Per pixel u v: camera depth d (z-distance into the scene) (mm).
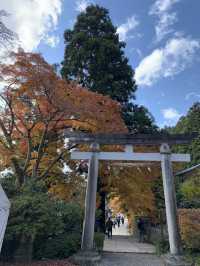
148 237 16562
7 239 8312
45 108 11891
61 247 9703
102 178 15703
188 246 10125
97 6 21219
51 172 14023
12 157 11656
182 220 10555
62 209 10359
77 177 14656
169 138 10836
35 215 8250
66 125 12812
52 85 11102
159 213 14680
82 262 9055
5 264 8094
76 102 11516
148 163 12211
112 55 19156
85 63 19031
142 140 10961
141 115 18797
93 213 10156
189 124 27672
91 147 11016
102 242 11625
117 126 13164
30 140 12367
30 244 8930
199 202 14695
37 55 11008
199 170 15406
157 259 10148
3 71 10688
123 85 19266
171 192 10133
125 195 15320
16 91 11430
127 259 10047
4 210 6586
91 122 12461
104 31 20453
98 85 18109
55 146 14133
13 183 10211
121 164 12555
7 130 12359
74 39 19375
